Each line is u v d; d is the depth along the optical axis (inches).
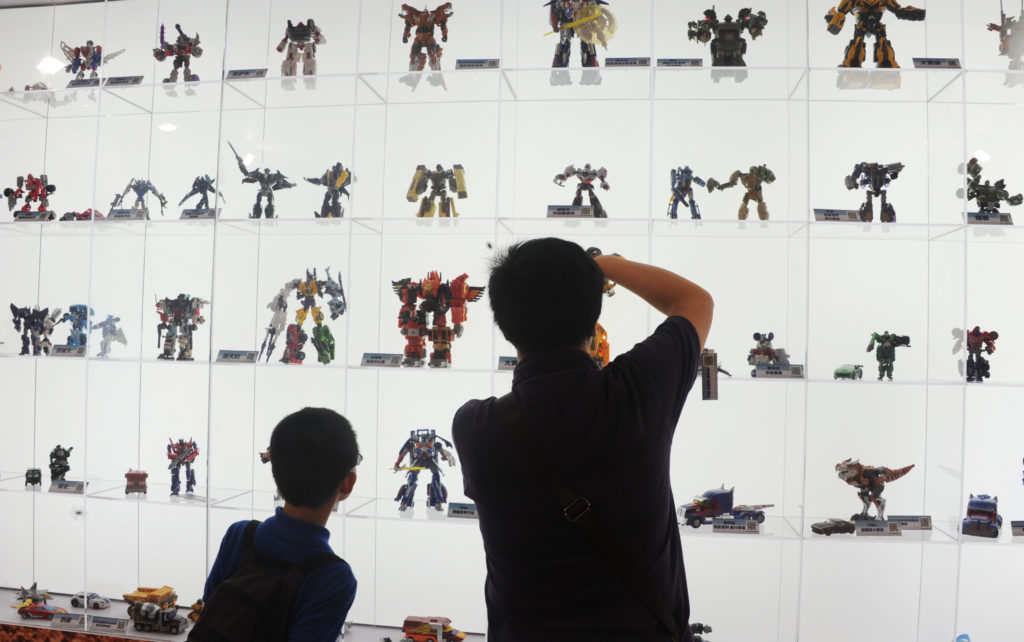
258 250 153.9
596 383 42.1
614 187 144.3
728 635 140.4
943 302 136.5
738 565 140.3
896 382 119.2
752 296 141.1
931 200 136.1
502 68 126.7
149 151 158.2
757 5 138.6
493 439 41.9
